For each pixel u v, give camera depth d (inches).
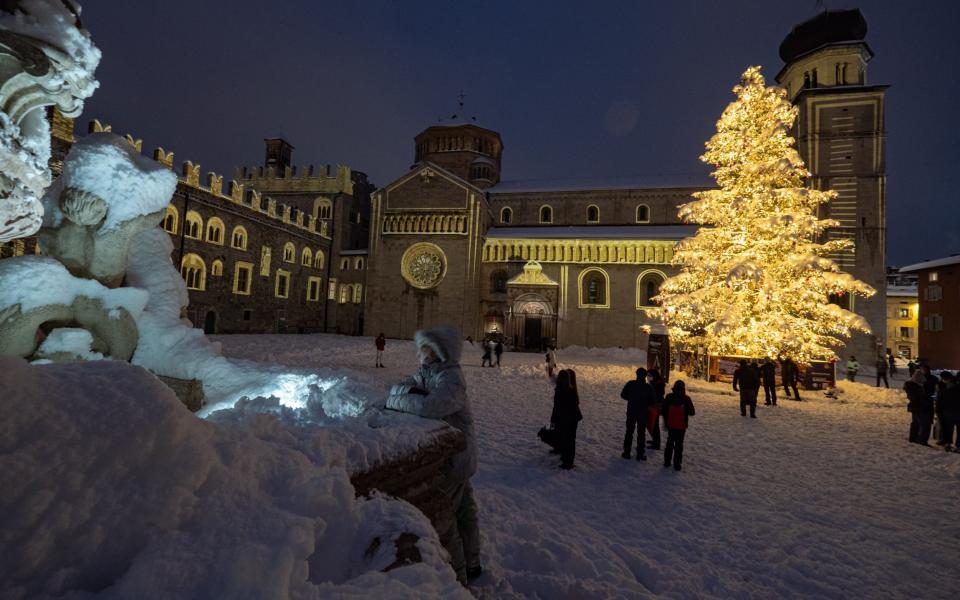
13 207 129.8
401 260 2047.2
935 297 1584.6
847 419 539.8
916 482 310.3
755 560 196.5
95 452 59.6
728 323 801.6
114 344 199.3
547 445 365.1
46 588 48.6
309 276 2196.1
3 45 115.3
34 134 136.2
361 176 2596.0
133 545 56.8
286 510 71.9
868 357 1558.8
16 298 173.5
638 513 241.6
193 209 1524.4
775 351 808.9
